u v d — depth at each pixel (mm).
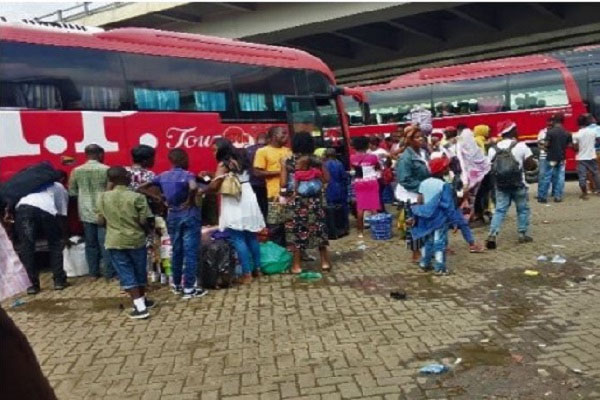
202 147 10203
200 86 10367
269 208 7922
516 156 8656
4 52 8055
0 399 1601
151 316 6188
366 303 6195
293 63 12328
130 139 9203
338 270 7859
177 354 5000
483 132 10766
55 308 6809
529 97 18344
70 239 8422
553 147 12773
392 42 33844
